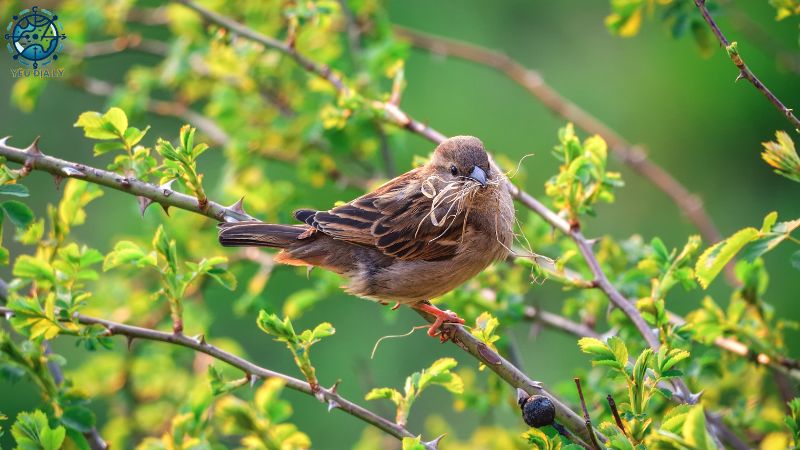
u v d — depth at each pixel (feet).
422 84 59.16
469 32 59.93
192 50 40.93
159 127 56.70
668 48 60.23
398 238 28.35
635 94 60.08
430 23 59.98
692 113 59.47
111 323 24.16
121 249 24.50
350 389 54.29
